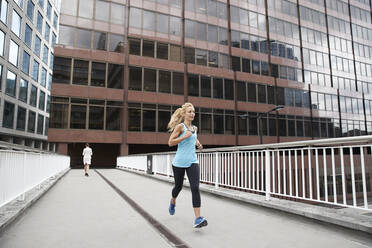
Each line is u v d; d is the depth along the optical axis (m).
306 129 33.44
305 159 12.71
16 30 30.42
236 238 3.13
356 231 3.19
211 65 29.27
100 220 4.02
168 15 28.00
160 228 3.57
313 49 36.56
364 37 42.78
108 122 23.89
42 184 8.05
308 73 35.47
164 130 25.84
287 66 33.94
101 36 24.91
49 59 42.94
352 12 42.19
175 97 26.69
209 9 30.17
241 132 29.30
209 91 28.38
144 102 25.39
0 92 27.17
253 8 32.81
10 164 4.33
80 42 24.11
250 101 30.38
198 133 27.14
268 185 4.96
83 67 23.73
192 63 28.27
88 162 13.43
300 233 3.35
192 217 4.20
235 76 30.05
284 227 3.63
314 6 37.91
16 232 3.37
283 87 32.72
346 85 38.81
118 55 25.11
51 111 22.28
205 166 7.78
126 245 2.87
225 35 30.62
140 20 26.62
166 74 26.73
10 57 29.30
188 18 28.72
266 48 32.88
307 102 34.22
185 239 3.09
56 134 22.19
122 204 5.39
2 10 27.03
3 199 3.99
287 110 32.41
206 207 5.10
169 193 6.98
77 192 7.21
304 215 3.94
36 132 37.66
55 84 22.62
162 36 27.38
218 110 28.48
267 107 31.20
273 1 34.38
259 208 4.90
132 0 26.50
